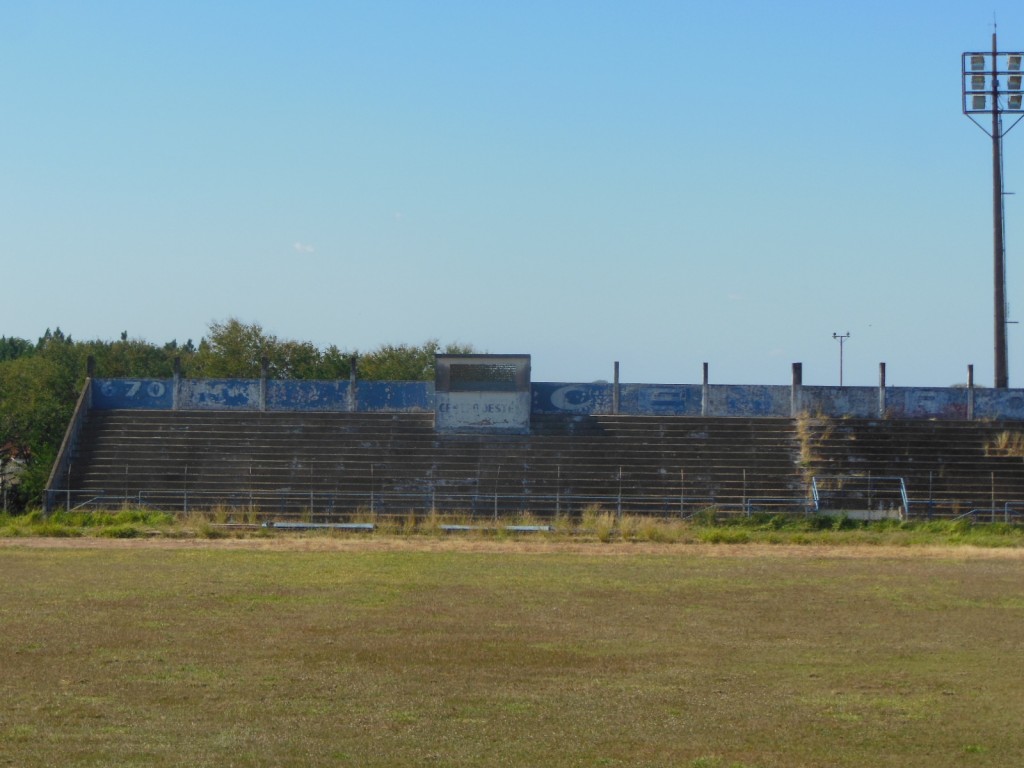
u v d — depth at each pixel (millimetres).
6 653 22094
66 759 15062
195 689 19219
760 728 16984
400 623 25953
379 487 60250
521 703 18438
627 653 22672
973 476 60344
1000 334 72125
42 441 79750
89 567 36906
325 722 17141
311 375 101125
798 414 64938
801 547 45781
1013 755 15664
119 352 96125
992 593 31688
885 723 17297
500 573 35938
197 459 62188
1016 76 72062
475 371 64188
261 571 35969
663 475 60594
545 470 61031
